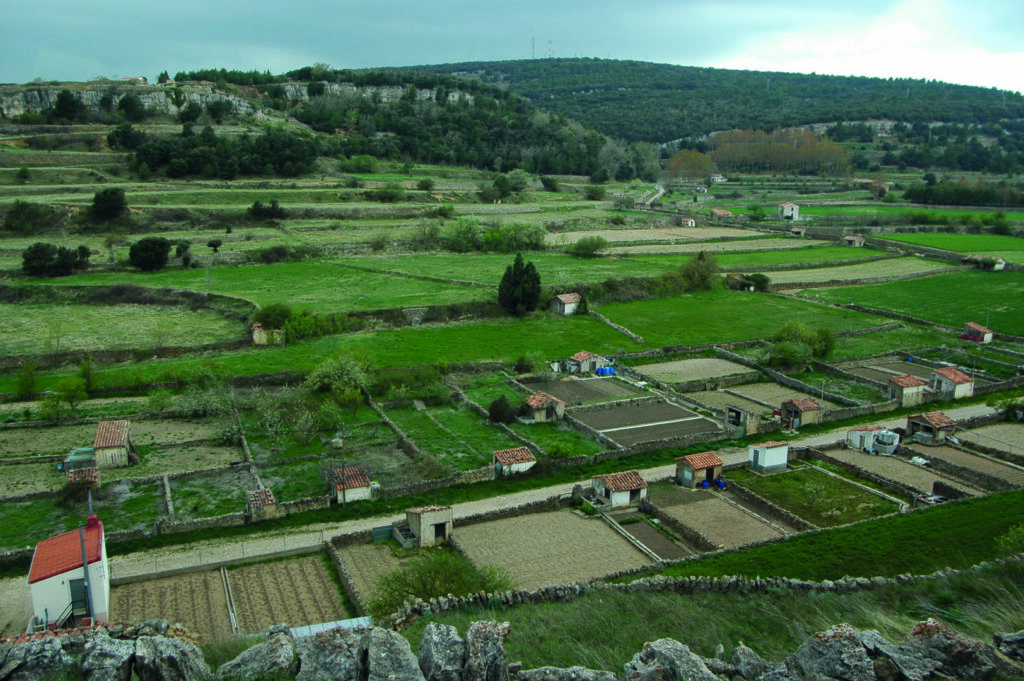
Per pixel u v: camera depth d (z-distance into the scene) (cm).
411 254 17888
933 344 11938
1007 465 7244
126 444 7150
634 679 2353
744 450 7794
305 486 6794
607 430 8300
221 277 14812
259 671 2367
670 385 9819
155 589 5100
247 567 5425
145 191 19988
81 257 14725
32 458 7156
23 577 5206
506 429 8288
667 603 3984
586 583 4716
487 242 18750
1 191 18512
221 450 7575
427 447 7744
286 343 11056
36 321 11981
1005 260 17800
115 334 11250
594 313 13200
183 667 2391
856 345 11800
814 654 2430
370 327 12038
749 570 4831
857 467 7200
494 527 6128
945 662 2428
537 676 2427
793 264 17550
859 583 4244
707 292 15162
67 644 2564
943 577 4153
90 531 4878
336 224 19738
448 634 2452
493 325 12512
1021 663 2472
